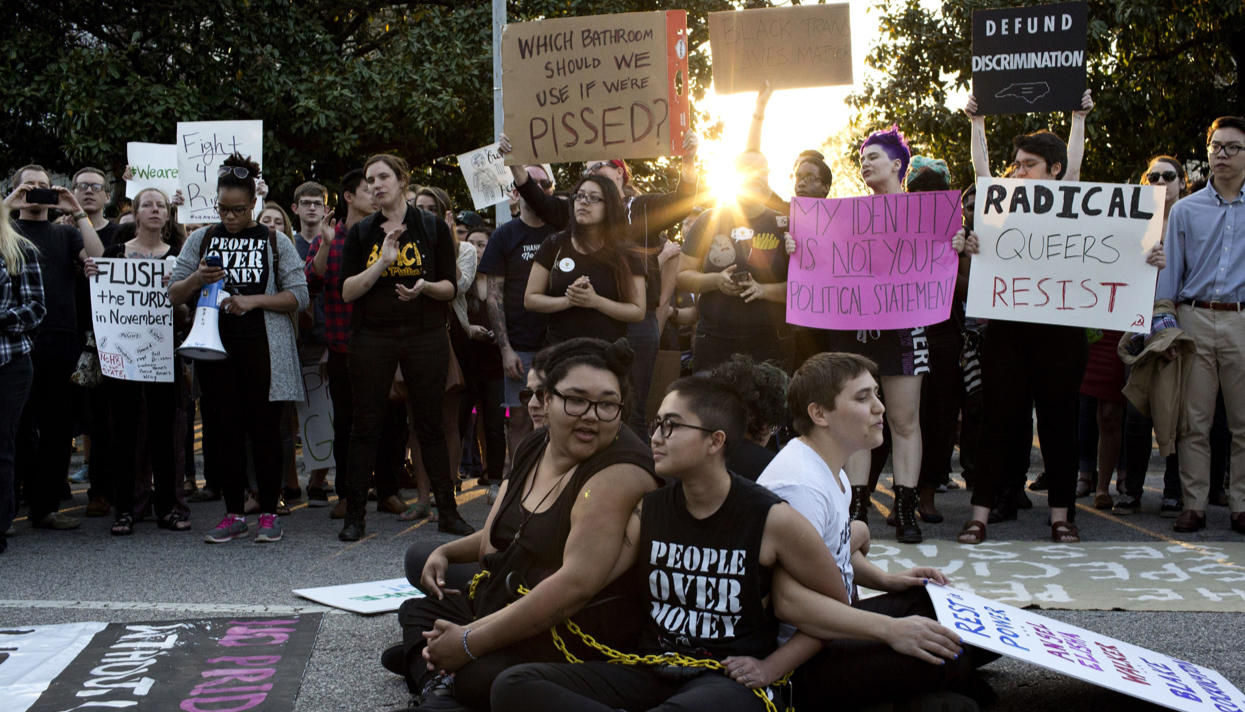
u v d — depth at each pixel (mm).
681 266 6246
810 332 6633
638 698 2906
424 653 3184
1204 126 16016
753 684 2865
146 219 6922
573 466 3262
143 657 3926
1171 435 6406
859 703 3174
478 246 8898
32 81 14648
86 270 6449
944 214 6031
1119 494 7762
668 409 2902
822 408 3348
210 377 6309
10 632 4246
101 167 15078
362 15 18750
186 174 8352
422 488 7074
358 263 6223
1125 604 4672
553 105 5996
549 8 16547
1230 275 6320
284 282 6430
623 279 5684
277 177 15656
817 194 6500
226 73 15711
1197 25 15312
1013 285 5973
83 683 3637
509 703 2773
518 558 3227
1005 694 3586
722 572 2953
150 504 7203
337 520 7039
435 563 3715
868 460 6090
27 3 15523
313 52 16328
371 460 6332
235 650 4039
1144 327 5852
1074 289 5910
